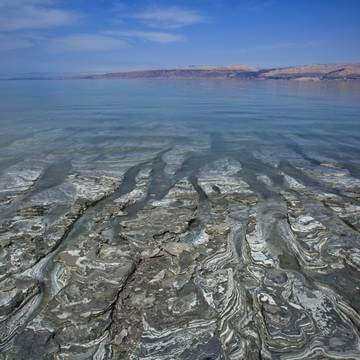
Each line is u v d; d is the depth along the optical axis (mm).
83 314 5910
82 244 8156
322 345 5367
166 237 8562
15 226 9062
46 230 8859
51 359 5062
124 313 5984
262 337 5516
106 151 17359
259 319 5895
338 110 33938
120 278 6891
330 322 5859
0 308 6051
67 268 7227
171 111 33625
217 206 10586
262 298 6418
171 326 5715
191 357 5129
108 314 5930
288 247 8250
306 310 6129
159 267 7332
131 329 5641
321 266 7504
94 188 11961
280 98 49594
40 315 5914
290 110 34281
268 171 14289
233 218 9781
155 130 23359
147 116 30000
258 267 7434
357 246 8281
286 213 10094
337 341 5457
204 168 14719
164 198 11250
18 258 7570
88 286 6648
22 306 6133
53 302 6219
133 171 14141
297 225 9328
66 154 16625
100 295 6387
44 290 6602
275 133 22500
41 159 15664
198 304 6234
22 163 15000
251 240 8547
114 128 23906
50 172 13789
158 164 15219
